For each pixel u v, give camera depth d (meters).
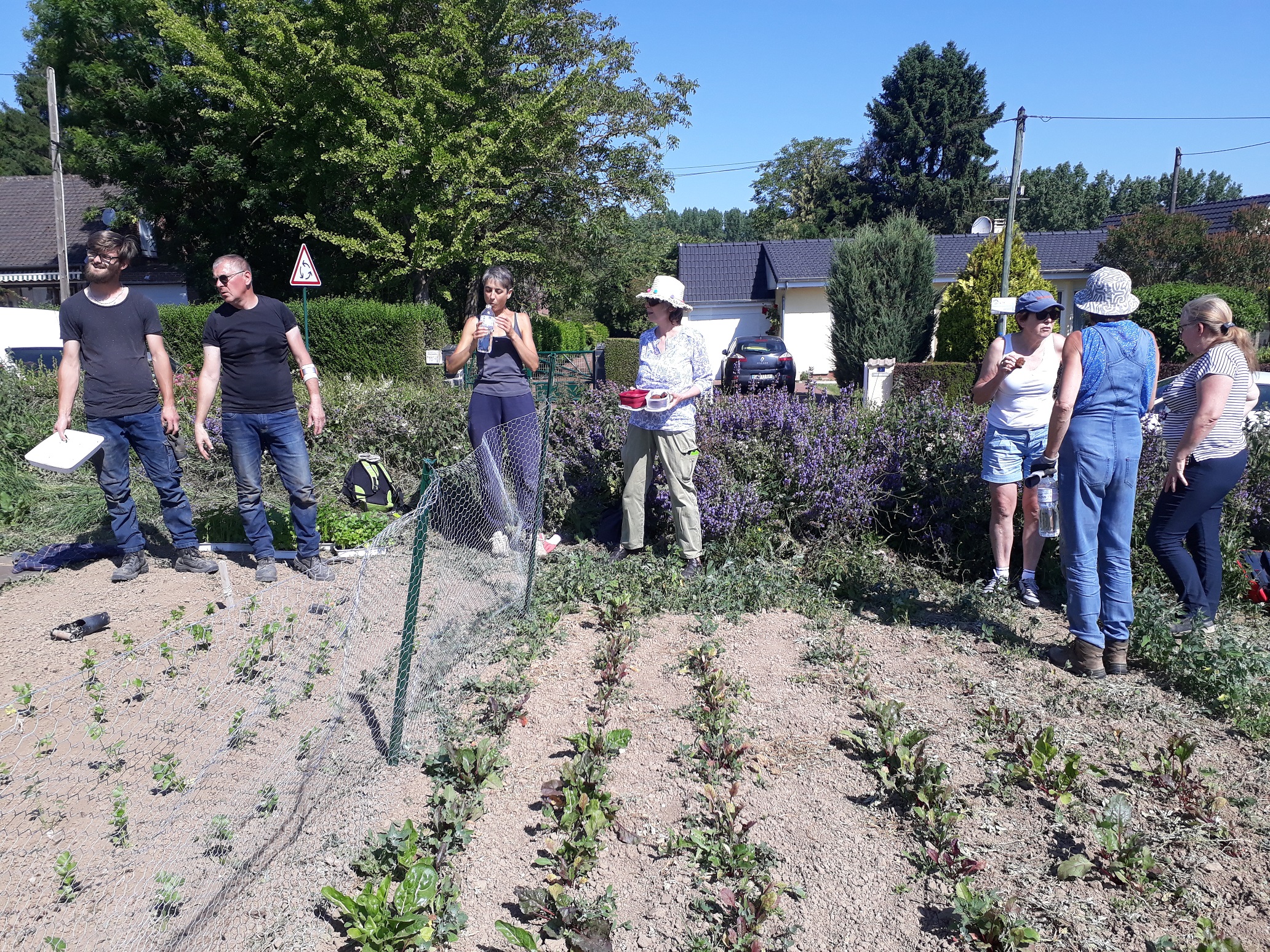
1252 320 20.22
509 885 2.78
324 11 19.08
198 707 3.59
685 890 2.77
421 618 4.42
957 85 52.53
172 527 5.31
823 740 3.61
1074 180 77.88
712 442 6.15
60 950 2.25
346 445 7.73
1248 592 5.25
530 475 5.45
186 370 9.17
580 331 33.31
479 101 19.84
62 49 21.81
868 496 5.92
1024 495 5.08
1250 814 3.12
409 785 3.26
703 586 5.20
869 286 24.28
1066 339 4.53
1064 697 4.00
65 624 4.41
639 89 22.58
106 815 2.90
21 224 30.67
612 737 3.49
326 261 22.47
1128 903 2.68
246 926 2.52
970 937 2.52
